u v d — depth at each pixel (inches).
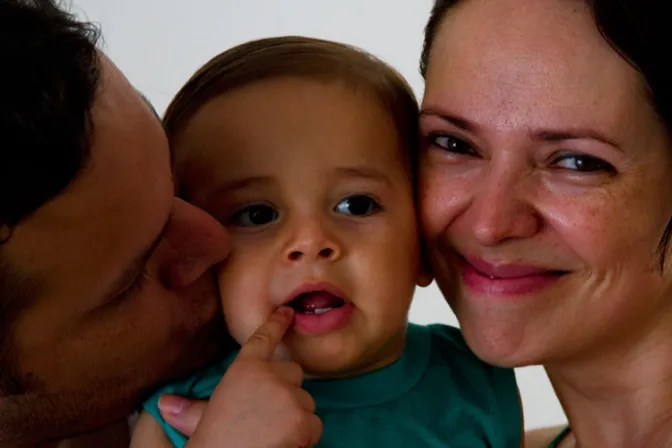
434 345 43.6
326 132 37.3
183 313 37.2
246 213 38.1
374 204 38.0
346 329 36.9
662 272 34.8
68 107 27.8
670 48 31.4
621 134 32.2
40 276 31.0
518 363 36.5
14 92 26.6
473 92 34.1
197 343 38.7
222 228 37.2
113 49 86.5
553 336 36.0
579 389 40.3
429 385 41.3
